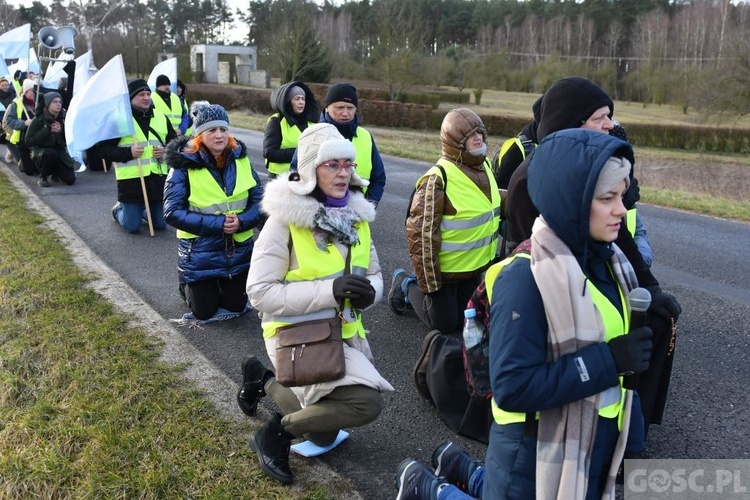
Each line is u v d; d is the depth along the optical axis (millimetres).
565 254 1986
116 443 3416
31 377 4160
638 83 49656
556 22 71688
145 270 6613
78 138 7621
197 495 3066
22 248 7043
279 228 3027
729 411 4020
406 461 2799
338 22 65562
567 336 1966
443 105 45156
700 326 5344
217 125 5039
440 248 4664
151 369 4320
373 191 5969
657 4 68562
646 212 10008
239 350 4793
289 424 3139
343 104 5613
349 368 3023
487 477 2273
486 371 2223
